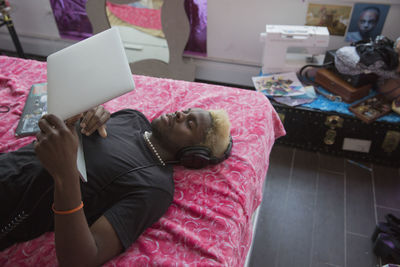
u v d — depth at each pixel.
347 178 2.11
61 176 0.85
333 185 2.07
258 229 1.83
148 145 1.29
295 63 2.33
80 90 1.07
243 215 1.23
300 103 2.10
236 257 1.13
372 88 2.21
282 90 2.18
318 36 2.13
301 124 2.17
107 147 1.22
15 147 1.43
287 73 2.31
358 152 2.19
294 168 2.17
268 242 1.78
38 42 3.04
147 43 2.60
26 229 1.13
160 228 1.15
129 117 1.46
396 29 2.23
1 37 3.10
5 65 1.94
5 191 1.13
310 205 1.96
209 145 1.26
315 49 2.27
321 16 2.29
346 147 2.19
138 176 1.15
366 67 1.96
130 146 1.26
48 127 0.84
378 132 2.04
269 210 1.93
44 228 1.13
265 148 1.50
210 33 2.58
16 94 1.73
